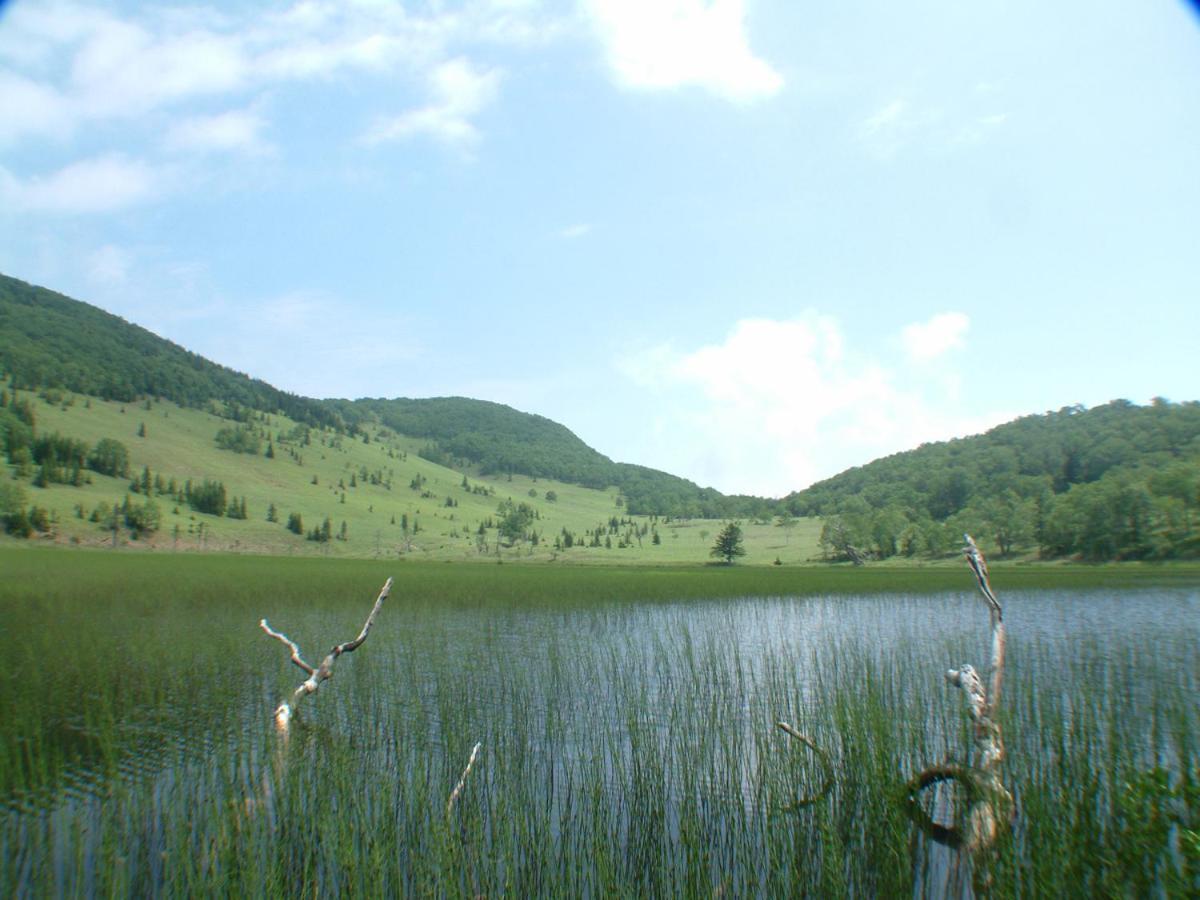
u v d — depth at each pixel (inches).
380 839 337.1
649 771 421.1
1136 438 6899.6
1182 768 339.3
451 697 650.2
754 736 461.7
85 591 1653.5
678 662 888.3
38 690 667.4
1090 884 305.7
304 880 313.9
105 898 305.1
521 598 1860.2
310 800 368.8
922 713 482.9
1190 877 285.1
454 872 308.5
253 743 500.1
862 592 2317.9
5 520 4872.0
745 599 2044.8
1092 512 4256.9
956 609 1733.5
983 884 314.2
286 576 2322.8
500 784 395.5
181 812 370.3
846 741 405.1
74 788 432.8
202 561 3415.4
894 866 321.4
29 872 327.0
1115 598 2016.5
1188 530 4030.5
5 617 1205.7
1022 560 4571.9
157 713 601.9
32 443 6737.2
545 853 327.6
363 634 556.4
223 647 913.5
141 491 6722.4
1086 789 355.3
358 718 579.2
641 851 352.8
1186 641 1041.5
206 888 295.6
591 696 688.4
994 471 7416.3
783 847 343.3
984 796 337.4
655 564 5408.5
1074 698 464.4
